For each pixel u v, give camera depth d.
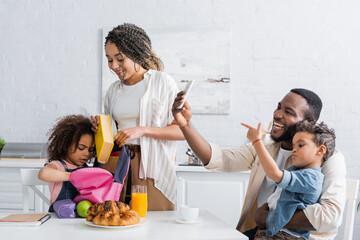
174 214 1.43
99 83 3.25
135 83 1.64
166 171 1.58
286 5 3.14
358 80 3.10
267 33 3.14
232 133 3.15
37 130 3.27
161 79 1.61
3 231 1.13
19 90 3.29
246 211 1.52
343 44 3.11
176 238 1.07
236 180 2.73
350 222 1.55
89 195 1.36
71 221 1.27
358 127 3.08
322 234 1.33
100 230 1.15
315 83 3.11
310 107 1.39
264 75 3.14
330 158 1.34
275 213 1.27
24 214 1.34
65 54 3.27
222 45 3.15
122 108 1.64
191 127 1.48
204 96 3.15
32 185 1.70
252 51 3.15
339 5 3.11
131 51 1.55
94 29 3.25
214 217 1.37
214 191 2.74
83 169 1.37
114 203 1.20
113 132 1.72
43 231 1.13
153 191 1.57
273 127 1.44
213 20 3.18
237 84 3.15
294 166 1.39
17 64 3.30
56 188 1.45
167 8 3.21
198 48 3.16
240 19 3.16
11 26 3.30
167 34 3.18
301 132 1.33
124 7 3.23
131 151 1.56
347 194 1.57
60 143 1.51
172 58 3.18
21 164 2.80
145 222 1.22
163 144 1.58
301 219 1.24
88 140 1.52
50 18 3.28
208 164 1.57
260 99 3.14
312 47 3.12
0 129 3.28
